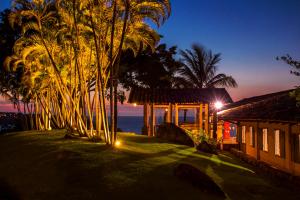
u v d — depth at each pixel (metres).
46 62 20.38
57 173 11.21
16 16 18.38
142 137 22.03
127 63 29.84
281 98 17.28
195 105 27.70
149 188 9.88
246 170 14.96
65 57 19.70
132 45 19.06
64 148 14.12
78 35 16.59
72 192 9.72
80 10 16.33
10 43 27.56
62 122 27.28
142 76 31.64
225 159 17.62
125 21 14.20
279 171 14.81
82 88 17.53
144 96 27.92
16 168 12.80
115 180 10.34
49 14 18.08
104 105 14.96
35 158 13.42
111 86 14.48
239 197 10.63
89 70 18.59
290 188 12.25
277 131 16.53
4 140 22.02
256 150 19.14
